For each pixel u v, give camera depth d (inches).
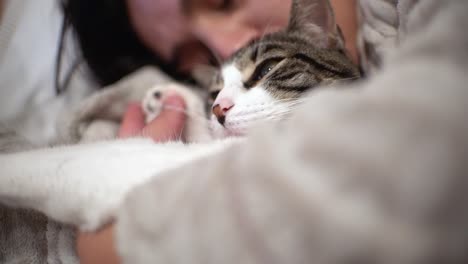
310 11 43.5
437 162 10.8
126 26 60.9
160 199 17.8
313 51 42.1
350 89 14.8
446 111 11.5
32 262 29.0
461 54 13.6
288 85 39.2
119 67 65.0
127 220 18.7
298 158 13.2
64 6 63.6
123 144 31.0
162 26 56.1
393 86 12.9
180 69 62.1
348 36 46.1
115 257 20.1
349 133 12.5
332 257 11.4
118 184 23.8
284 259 12.3
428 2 18.0
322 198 12.0
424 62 13.6
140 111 48.4
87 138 45.8
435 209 10.6
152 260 16.4
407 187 10.9
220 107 38.7
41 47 69.6
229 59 47.2
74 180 25.1
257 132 16.6
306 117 14.1
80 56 66.1
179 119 43.9
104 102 51.9
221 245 14.2
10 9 70.9
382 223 11.0
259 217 13.3
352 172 11.9
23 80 67.1
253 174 14.3
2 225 29.9
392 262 10.8
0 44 68.9
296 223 12.4
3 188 26.5
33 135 58.6
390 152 11.4
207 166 17.4
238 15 51.9
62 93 64.9
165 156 27.4
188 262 15.1
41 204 26.2
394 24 35.9
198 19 53.1
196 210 15.7
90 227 23.5
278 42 43.3
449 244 10.6
